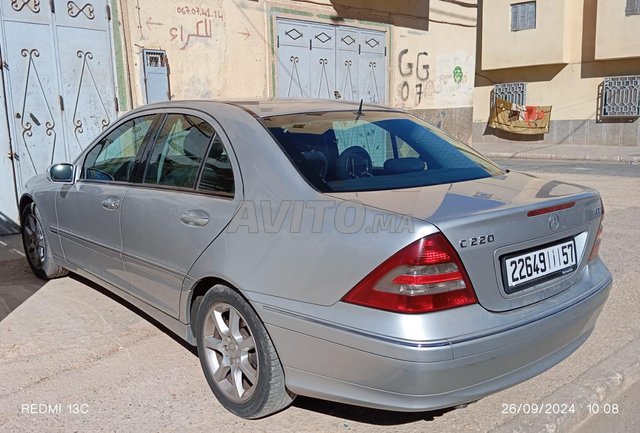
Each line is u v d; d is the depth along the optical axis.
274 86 9.38
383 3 10.91
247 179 3.00
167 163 3.59
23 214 5.29
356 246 2.47
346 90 10.55
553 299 2.75
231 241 2.92
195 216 3.14
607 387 3.33
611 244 6.31
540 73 23.31
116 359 3.67
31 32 6.83
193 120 3.53
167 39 8.02
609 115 21.48
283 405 2.89
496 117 24.44
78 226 4.36
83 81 7.31
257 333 2.81
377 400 2.46
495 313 2.50
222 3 8.55
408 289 2.35
